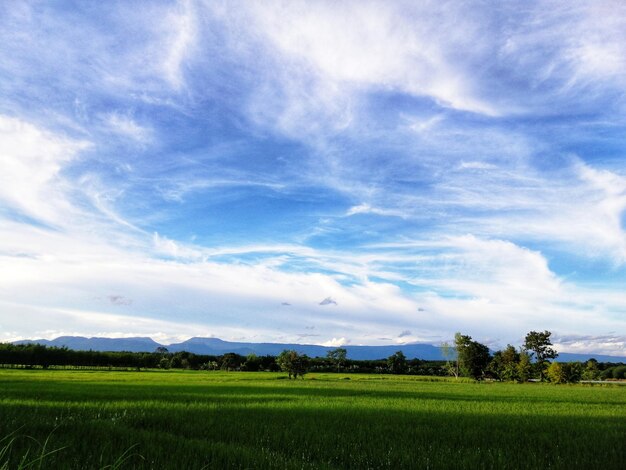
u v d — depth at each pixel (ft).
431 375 421.18
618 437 42.42
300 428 43.52
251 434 39.70
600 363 478.59
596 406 85.71
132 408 58.85
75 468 24.14
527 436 42.42
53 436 33.37
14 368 324.19
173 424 44.27
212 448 31.09
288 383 185.16
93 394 84.74
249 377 259.80
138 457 27.86
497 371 341.82
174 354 468.75
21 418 42.34
